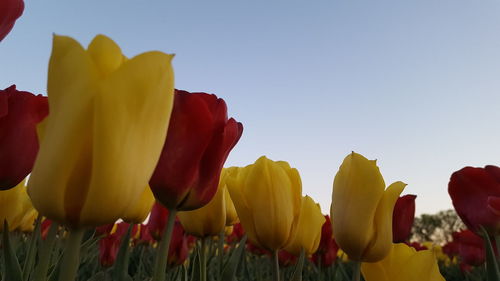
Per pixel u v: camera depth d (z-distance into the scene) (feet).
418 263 0.71
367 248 0.75
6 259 0.55
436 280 0.70
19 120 0.52
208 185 0.51
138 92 0.30
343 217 0.76
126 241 0.87
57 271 0.64
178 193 0.49
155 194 0.50
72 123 0.29
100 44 0.33
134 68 0.30
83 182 0.31
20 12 0.65
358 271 0.76
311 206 1.11
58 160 0.30
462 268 2.70
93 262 1.61
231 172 1.14
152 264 1.60
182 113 0.49
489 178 1.09
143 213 0.88
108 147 0.29
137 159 0.32
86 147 0.30
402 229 1.16
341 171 0.80
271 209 0.77
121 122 0.30
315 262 1.66
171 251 1.25
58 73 0.30
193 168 0.49
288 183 0.80
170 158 0.49
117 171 0.30
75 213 0.31
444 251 3.76
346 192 0.77
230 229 2.06
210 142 0.51
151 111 0.32
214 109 0.53
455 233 2.67
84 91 0.29
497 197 1.05
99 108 0.29
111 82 0.29
